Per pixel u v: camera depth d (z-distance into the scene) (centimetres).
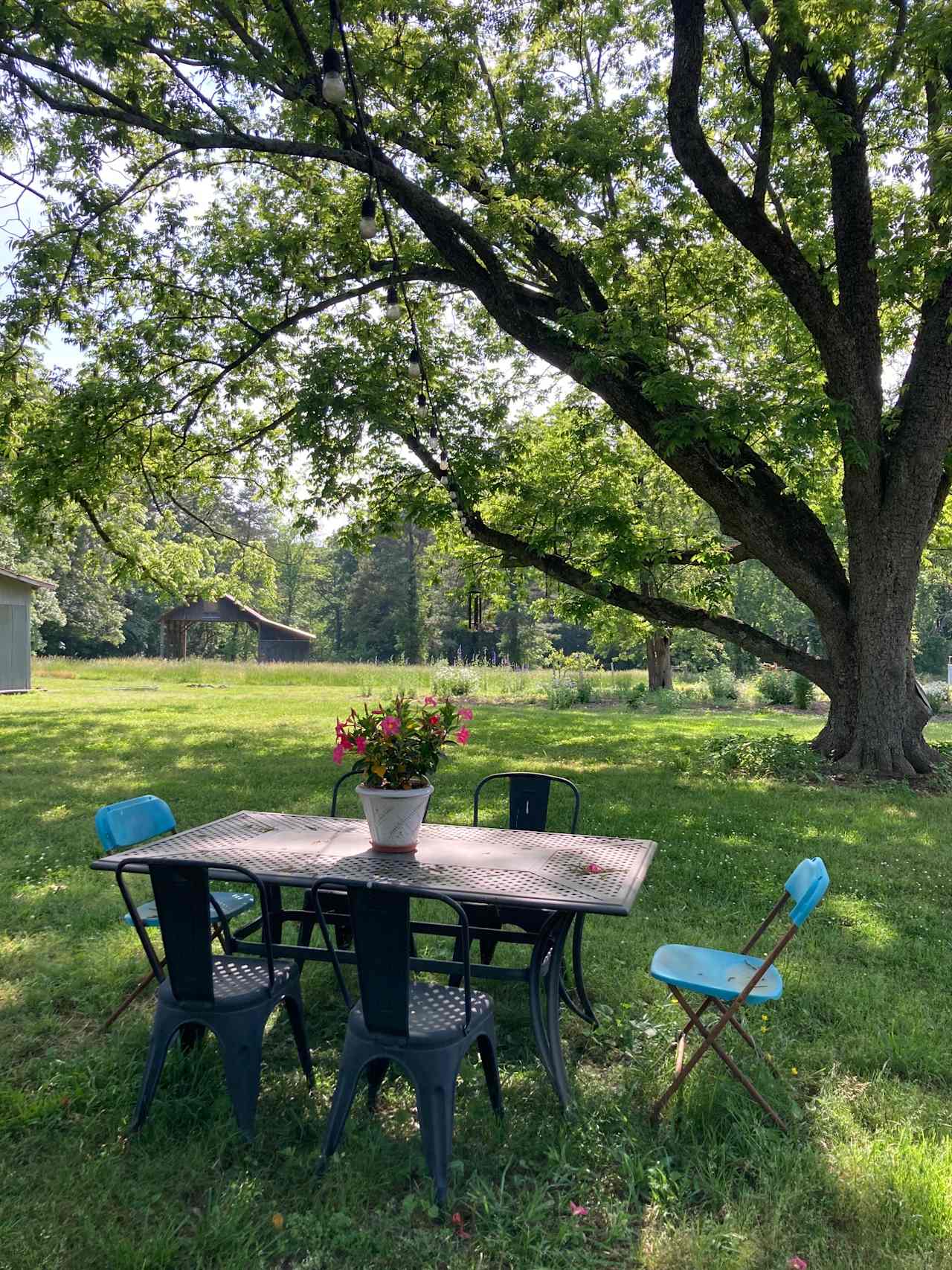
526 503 1259
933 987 448
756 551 1094
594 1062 367
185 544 1593
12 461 1141
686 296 1204
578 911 310
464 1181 281
